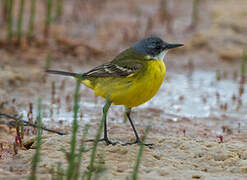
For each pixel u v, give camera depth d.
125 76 10.11
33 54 18.59
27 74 16.56
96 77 10.73
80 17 23.25
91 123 12.86
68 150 9.26
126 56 10.76
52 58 18.61
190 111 14.60
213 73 18.69
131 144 10.01
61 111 13.86
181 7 25.92
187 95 16.14
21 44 19.06
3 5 22.22
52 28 21.45
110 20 23.34
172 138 10.37
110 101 10.52
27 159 8.89
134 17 24.05
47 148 9.36
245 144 10.18
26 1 24.62
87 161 8.67
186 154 9.55
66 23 22.38
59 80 16.78
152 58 10.66
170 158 9.35
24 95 14.93
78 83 7.09
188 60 19.84
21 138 10.76
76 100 7.14
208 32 21.77
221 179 8.05
